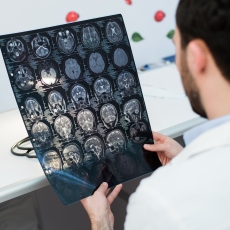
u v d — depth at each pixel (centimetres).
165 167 54
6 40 93
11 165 104
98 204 92
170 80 164
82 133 99
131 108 105
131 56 106
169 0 191
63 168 95
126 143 103
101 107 102
